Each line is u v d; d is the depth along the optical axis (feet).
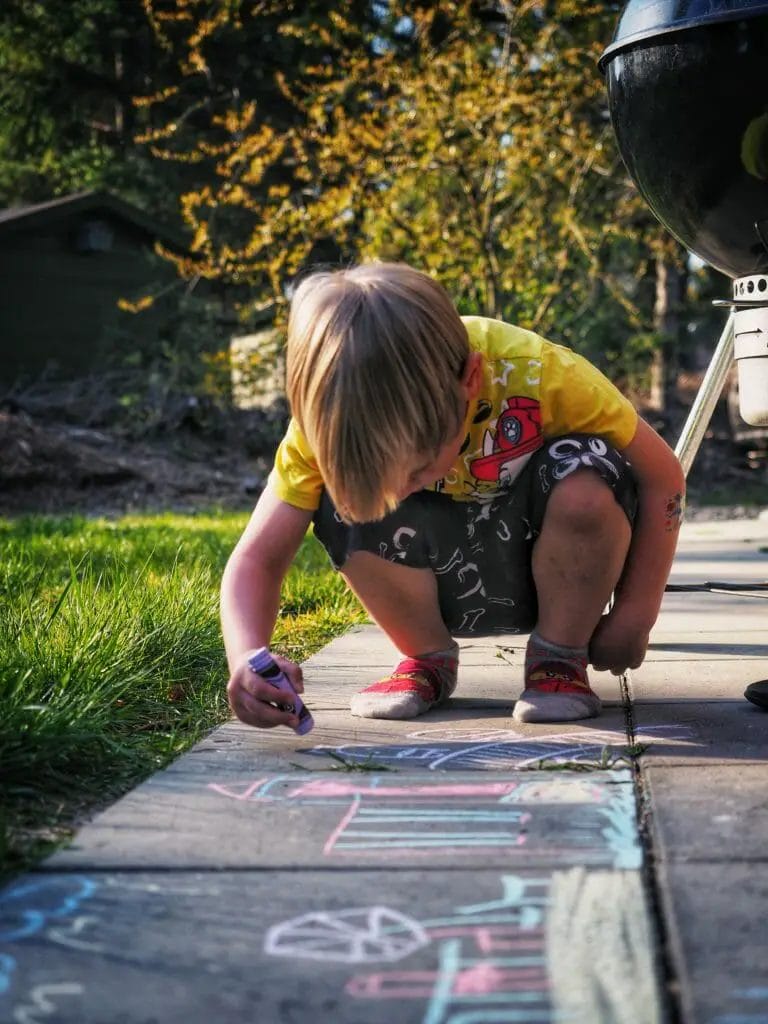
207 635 9.79
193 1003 3.52
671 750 6.43
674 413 53.21
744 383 8.55
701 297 59.72
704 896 4.22
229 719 7.68
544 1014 3.40
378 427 5.41
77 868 4.68
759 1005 3.42
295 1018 3.42
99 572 15.24
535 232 38.75
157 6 57.88
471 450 6.84
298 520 6.96
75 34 62.28
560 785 5.76
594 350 52.06
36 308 56.03
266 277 52.95
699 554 18.80
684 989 3.52
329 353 5.43
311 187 47.26
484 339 6.90
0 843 4.94
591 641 7.55
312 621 11.98
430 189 38.34
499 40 40.34
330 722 7.36
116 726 7.43
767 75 7.45
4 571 13.47
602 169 40.19
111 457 43.24
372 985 3.60
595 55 37.29
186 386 49.70
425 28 38.01
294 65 57.88
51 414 48.42
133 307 49.42
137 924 4.11
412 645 7.69
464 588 7.38
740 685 8.34
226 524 26.86
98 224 55.88
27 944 3.96
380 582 7.30
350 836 5.03
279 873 4.59
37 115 63.77
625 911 4.11
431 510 7.04
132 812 5.43
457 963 3.74
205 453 47.01
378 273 5.70
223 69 59.47
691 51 7.63
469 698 8.10
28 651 8.04
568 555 7.00
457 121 36.04
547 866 4.60
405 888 4.39
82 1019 3.44
